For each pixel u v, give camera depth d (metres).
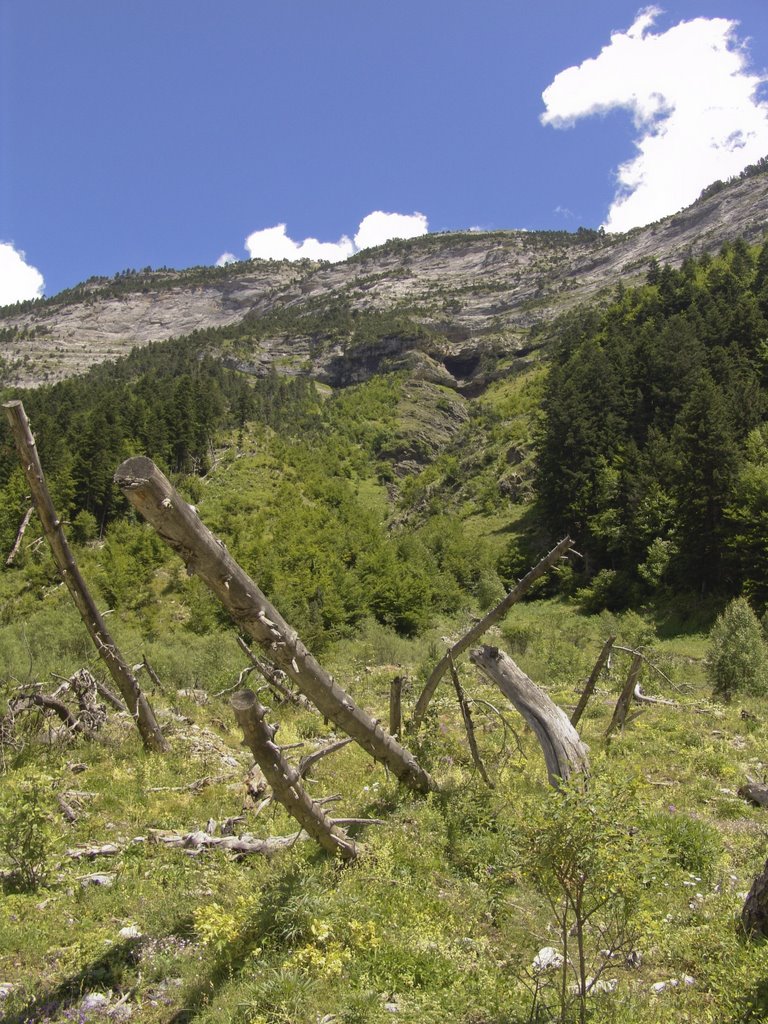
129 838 7.57
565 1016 4.00
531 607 56.28
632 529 53.41
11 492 66.19
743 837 7.50
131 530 65.94
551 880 4.52
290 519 72.69
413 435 138.50
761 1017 4.04
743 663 19.09
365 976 4.68
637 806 4.19
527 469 83.12
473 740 8.87
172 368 170.00
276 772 5.82
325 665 29.64
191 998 4.68
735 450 45.44
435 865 6.48
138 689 11.06
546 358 171.12
